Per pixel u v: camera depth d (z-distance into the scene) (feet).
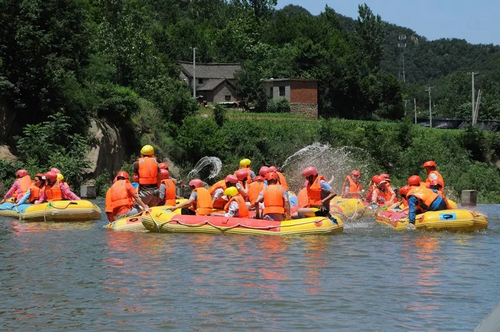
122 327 25.34
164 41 276.21
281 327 25.32
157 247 44.14
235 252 41.88
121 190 57.21
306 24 353.72
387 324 25.72
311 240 47.47
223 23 368.48
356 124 203.00
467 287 31.91
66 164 111.14
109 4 194.90
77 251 42.75
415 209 54.60
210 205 53.26
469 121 304.09
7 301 29.19
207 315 26.89
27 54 118.01
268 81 259.80
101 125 132.05
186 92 188.96
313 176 53.11
